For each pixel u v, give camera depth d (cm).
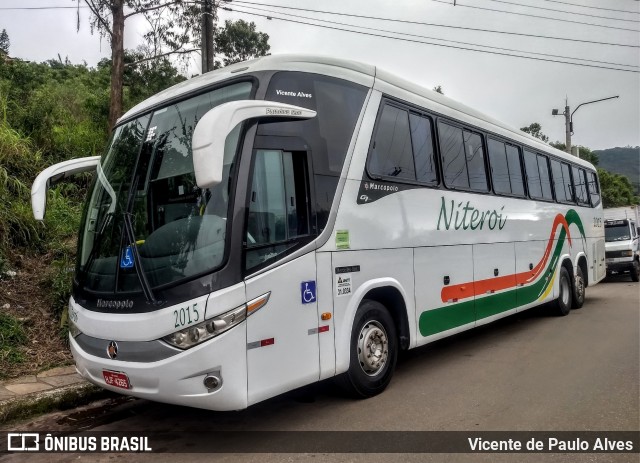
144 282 405
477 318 730
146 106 520
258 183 427
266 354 413
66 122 1399
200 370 381
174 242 409
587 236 1253
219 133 372
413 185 609
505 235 830
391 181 570
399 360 722
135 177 457
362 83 551
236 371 390
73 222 1002
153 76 1669
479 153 780
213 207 409
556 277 1043
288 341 432
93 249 467
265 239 425
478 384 595
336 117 511
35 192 525
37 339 694
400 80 617
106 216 470
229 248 398
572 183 1193
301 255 451
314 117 482
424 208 625
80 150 1263
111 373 421
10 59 1783
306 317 450
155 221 429
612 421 476
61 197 1071
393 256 564
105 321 423
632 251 1811
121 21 1307
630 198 4991
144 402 566
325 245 477
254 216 420
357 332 524
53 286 776
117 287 425
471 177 746
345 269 497
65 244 937
